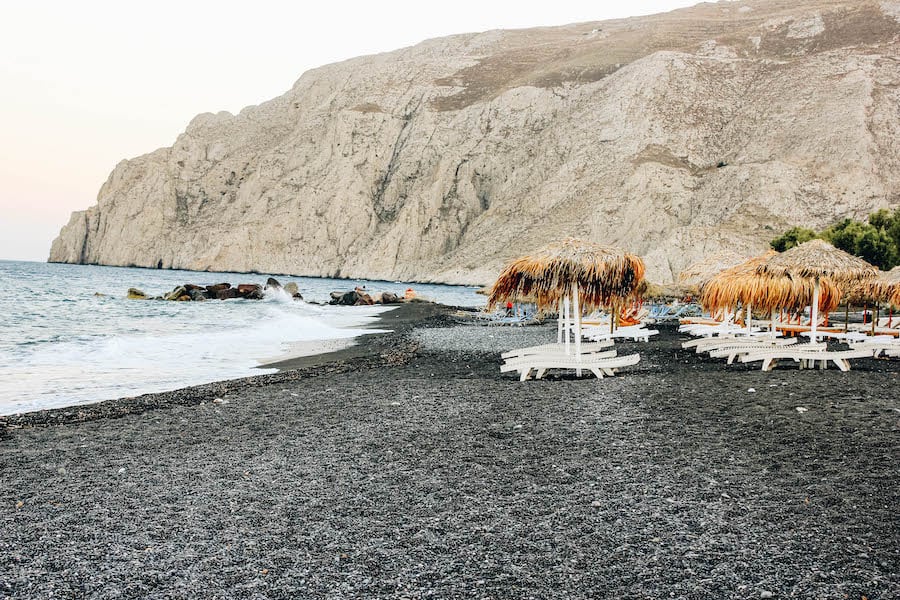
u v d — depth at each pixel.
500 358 20.17
